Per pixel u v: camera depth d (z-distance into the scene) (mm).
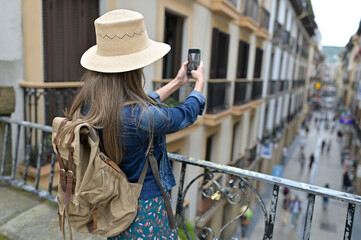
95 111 1064
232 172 1647
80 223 1154
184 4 6742
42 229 2455
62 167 1123
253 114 14039
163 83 6449
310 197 1479
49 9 4246
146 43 1149
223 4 8133
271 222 1581
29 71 3977
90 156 1035
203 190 1807
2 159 3260
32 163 3908
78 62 4801
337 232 11141
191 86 6641
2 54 3607
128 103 1062
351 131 25734
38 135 4141
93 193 1045
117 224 1115
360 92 23141
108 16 1114
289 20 20516
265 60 15016
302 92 37250
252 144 14422
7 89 3287
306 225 1503
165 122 1070
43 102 4250
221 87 9086
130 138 1062
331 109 67562
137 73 1118
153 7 5746
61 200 1141
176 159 1810
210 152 9742
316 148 28141
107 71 1058
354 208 1387
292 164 22312
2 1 3561
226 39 9336
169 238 1264
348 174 19078
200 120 7773
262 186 10859
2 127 3348
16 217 2613
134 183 1140
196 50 1522
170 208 1249
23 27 3863
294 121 30422
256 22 11898
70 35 4609
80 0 4680
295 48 24906
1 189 3123
